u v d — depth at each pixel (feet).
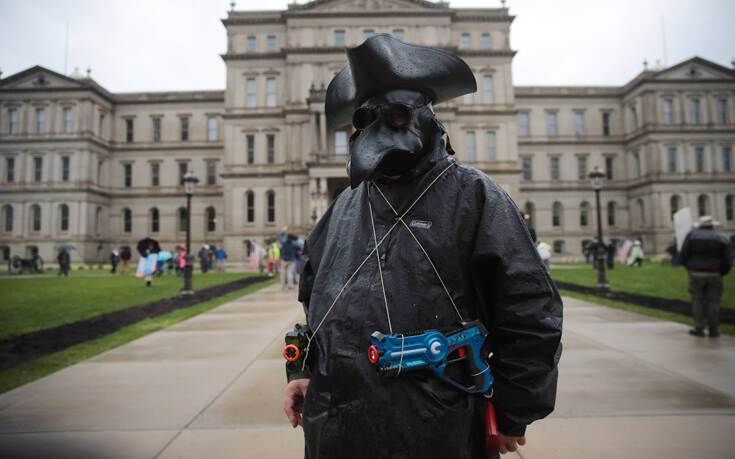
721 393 13.62
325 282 4.85
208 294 47.21
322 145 140.56
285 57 160.86
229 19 163.94
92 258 179.42
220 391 14.48
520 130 199.41
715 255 21.62
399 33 156.25
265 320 28.96
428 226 4.50
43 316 31.68
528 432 10.98
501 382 4.19
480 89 164.45
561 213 197.98
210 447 10.39
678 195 181.98
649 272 73.67
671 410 12.30
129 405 13.20
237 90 161.48
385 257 4.49
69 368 17.33
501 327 4.29
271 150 160.35
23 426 11.65
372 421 4.02
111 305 38.14
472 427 4.29
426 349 4.05
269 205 159.74
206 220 191.31
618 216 197.57
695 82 185.26
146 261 59.98
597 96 200.64
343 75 5.34
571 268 96.48
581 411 12.31
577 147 199.62
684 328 24.35
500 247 4.32
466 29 167.43
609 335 22.54
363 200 5.02
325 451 4.17
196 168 192.75
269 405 13.14
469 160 162.40
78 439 10.84
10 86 179.42
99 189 185.06
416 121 4.52
